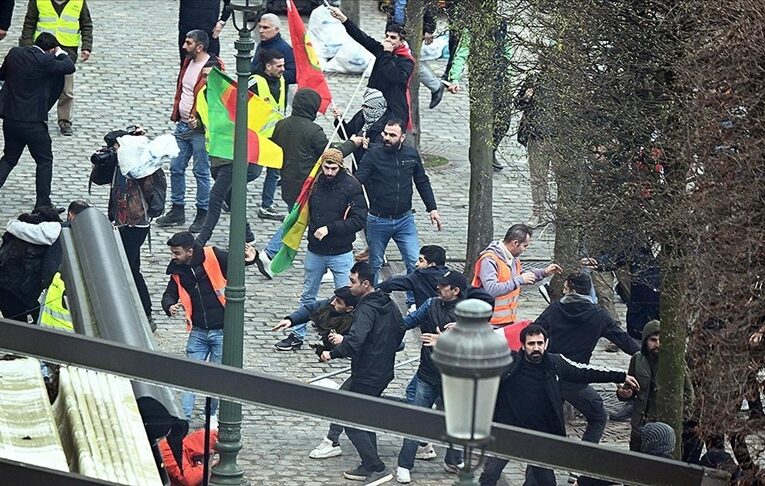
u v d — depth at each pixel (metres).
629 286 54.62
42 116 64.75
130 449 25.48
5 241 46.00
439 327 46.00
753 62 35.91
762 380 33.88
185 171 72.19
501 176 75.81
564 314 47.53
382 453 30.17
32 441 26.08
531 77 49.75
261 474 30.59
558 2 45.84
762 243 33.75
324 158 55.88
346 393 24.52
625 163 43.84
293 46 65.56
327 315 48.00
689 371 37.16
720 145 36.16
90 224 35.16
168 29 95.56
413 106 74.56
